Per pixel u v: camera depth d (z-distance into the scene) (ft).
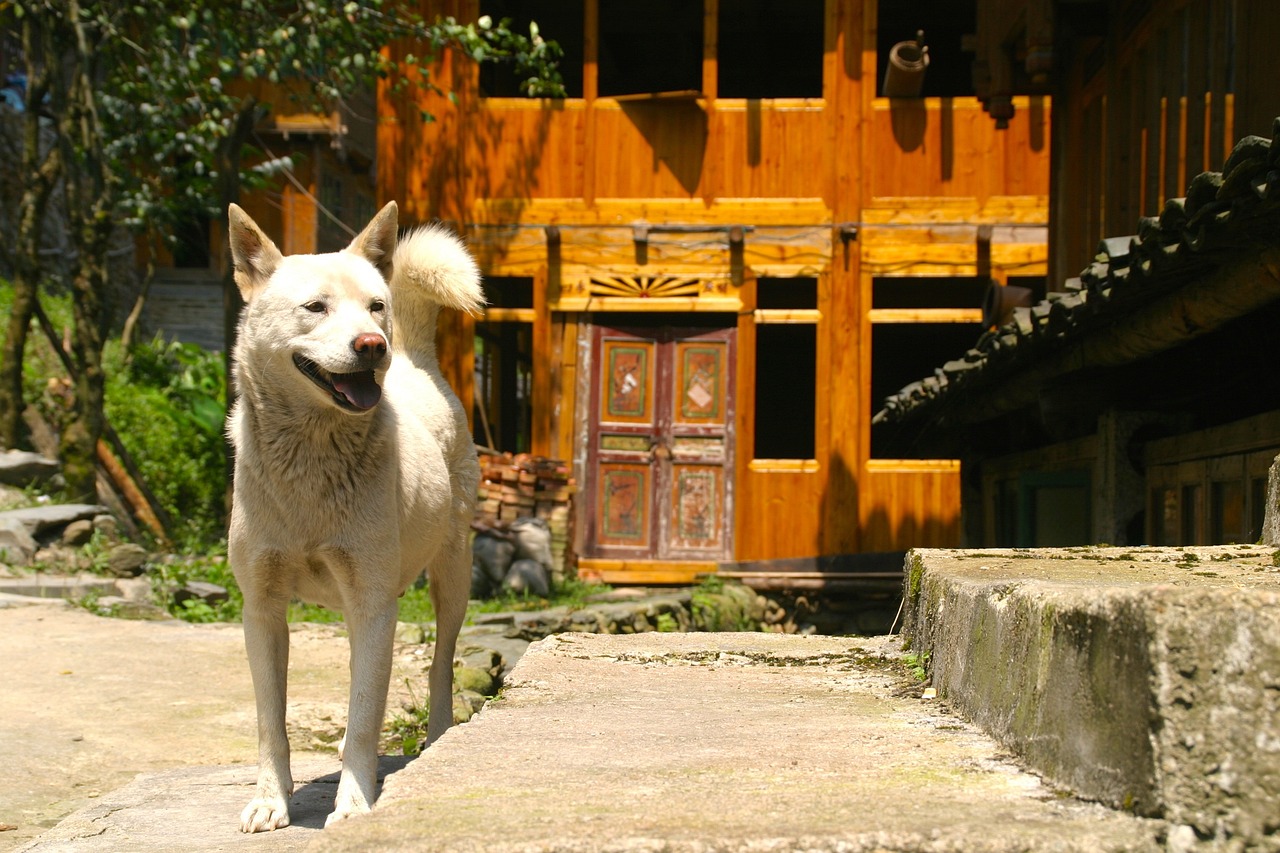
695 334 39.83
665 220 39.93
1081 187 28.76
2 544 31.91
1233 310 15.57
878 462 38.96
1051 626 7.29
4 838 12.41
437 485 13.66
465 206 40.37
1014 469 30.37
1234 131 18.58
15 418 40.98
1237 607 5.58
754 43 52.54
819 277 39.45
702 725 9.55
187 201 48.03
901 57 38.32
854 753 8.11
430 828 6.23
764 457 53.78
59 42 41.37
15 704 18.49
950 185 39.40
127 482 42.70
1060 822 5.92
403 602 31.60
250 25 39.88
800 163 39.75
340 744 16.74
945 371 30.35
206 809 12.05
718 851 5.74
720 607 36.09
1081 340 20.86
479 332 43.78
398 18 38.19
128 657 22.31
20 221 41.24
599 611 30.96
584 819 6.34
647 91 56.08
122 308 62.23
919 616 13.08
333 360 10.88
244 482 11.53
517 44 39.37
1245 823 5.38
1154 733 5.67
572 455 39.93
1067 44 29.43
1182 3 21.33
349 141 63.46
